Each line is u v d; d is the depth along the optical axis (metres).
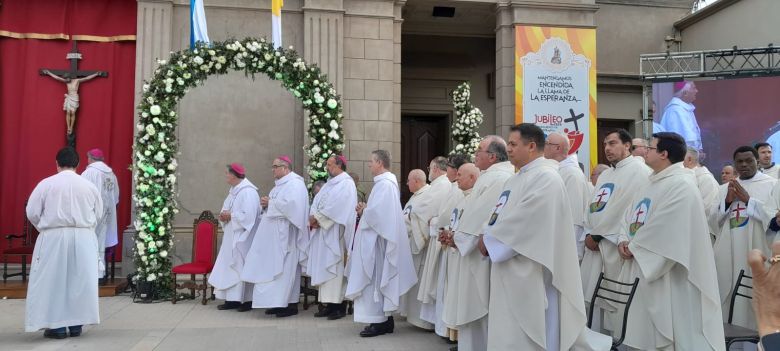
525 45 11.02
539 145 4.36
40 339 6.23
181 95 8.63
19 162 10.47
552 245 4.10
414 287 6.93
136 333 6.57
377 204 6.57
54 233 6.16
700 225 4.60
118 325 7.00
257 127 10.55
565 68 11.05
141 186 8.45
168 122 8.57
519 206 4.18
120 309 8.01
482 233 4.61
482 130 13.34
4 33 10.47
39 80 10.60
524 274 4.17
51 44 10.68
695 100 11.61
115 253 10.51
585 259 5.83
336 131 9.02
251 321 7.37
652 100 11.86
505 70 11.20
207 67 8.57
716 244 6.18
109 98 10.71
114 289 9.03
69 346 5.93
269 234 7.70
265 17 10.58
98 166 9.17
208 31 10.44
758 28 11.70
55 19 10.66
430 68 13.29
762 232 5.79
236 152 10.47
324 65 10.55
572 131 10.95
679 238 4.54
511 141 4.39
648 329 4.73
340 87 10.58
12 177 10.48
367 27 10.89
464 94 11.29
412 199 7.15
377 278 6.59
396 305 6.46
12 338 6.27
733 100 11.39
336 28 10.64
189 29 10.38
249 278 7.62
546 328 4.27
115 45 10.79
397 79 11.03
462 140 11.17
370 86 10.81
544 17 11.17
